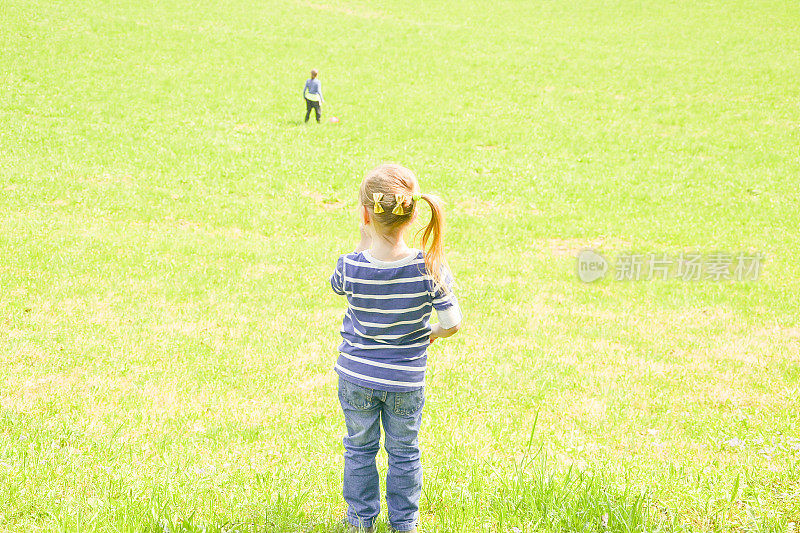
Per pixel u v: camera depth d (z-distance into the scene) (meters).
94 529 3.63
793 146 22.67
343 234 15.20
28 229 13.77
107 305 10.12
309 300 10.85
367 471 3.55
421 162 20.55
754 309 10.83
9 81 24.38
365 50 31.67
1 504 4.05
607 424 6.55
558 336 9.48
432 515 4.02
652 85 28.92
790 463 4.84
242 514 3.96
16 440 5.45
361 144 21.83
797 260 13.70
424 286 3.31
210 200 16.80
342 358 3.49
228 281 11.62
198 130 21.95
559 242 15.08
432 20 37.53
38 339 8.52
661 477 4.54
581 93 27.88
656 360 8.59
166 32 31.34
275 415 6.66
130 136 20.97
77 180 17.41
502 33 35.72
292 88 26.64
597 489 4.00
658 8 40.88
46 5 32.25
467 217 16.41
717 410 7.02
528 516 3.83
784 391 7.49
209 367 7.97
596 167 20.64
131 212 15.66
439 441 5.68
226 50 30.11
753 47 34.19
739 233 15.54
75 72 25.94
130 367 7.84
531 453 5.54
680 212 17.12
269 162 19.80
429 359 8.37
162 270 11.98
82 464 4.91
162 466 5.03
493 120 24.58
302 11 37.03
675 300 11.26
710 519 3.85
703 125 24.69
